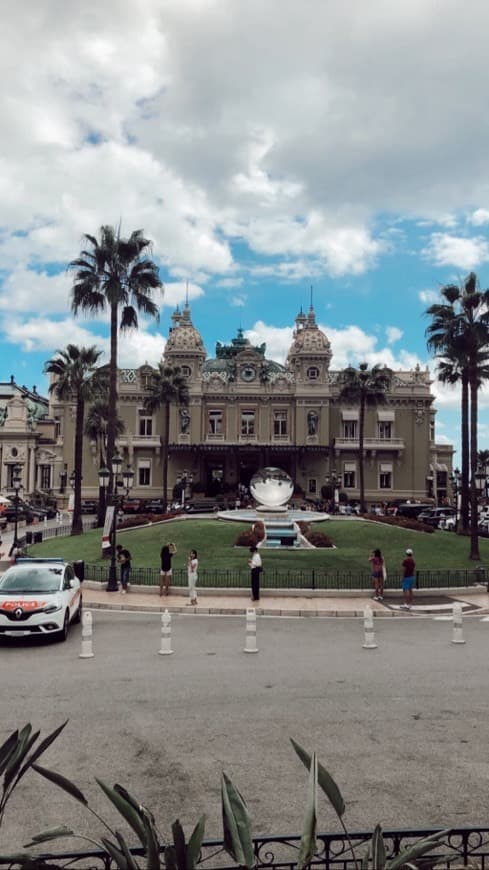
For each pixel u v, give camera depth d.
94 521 56.69
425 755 8.98
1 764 4.34
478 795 7.75
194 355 78.50
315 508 65.06
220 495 73.25
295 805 7.46
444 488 87.19
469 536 40.56
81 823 7.12
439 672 13.50
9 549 38.28
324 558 29.64
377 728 10.06
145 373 78.31
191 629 18.11
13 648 15.63
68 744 9.34
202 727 10.08
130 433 78.00
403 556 31.45
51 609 15.90
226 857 6.50
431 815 7.25
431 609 21.30
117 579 25.64
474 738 9.65
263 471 41.22
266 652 15.30
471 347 35.03
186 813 7.33
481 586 24.77
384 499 78.62
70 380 43.28
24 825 7.07
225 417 78.81
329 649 15.66
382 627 18.59
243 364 79.56
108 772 8.43
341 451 79.06
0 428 82.50
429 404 80.56
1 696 11.62
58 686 12.29
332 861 5.01
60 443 81.12
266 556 29.64
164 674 13.24
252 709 10.97
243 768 8.53
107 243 38.19
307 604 21.66
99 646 15.88
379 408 79.88
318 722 10.33
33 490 82.44
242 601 22.16
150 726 10.11
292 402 78.94
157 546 32.88
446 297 37.16
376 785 8.02
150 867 3.69
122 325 39.78
